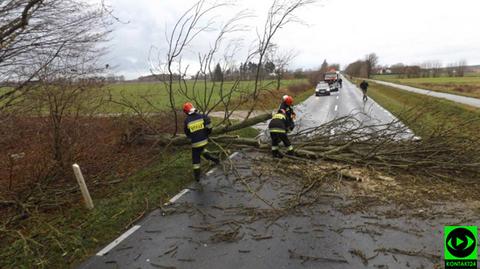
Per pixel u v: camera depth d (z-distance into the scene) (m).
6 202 4.75
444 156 6.09
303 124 12.33
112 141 7.66
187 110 6.23
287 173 6.39
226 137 8.36
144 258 3.54
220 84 9.14
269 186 5.78
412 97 22.00
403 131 7.07
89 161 6.30
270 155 7.72
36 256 3.63
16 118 5.84
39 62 5.52
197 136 6.09
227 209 4.82
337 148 7.01
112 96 7.99
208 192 5.59
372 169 6.21
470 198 4.86
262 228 4.16
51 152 5.72
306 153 7.06
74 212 4.79
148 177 6.36
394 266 3.21
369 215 4.41
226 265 3.33
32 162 5.50
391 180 5.74
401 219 4.25
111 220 4.50
